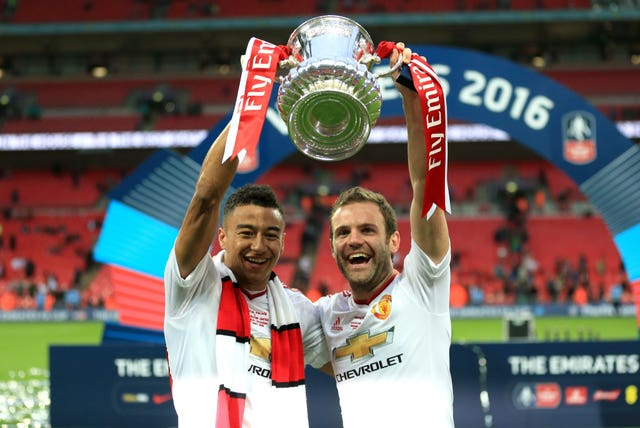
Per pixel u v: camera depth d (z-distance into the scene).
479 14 57.53
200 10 63.88
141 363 11.97
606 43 61.91
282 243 6.18
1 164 59.88
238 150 5.30
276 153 12.89
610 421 11.70
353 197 6.18
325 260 50.66
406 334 6.11
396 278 6.32
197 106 60.88
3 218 56.72
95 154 59.22
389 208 6.27
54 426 11.96
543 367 11.75
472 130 54.34
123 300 12.85
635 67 63.59
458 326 38.72
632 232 12.88
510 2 62.62
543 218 54.44
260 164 12.91
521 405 11.70
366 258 6.09
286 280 46.50
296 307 6.40
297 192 57.69
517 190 56.97
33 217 56.66
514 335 16.88
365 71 5.54
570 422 11.73
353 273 6.10
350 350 6.24
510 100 12.93
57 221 56.31
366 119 5.51
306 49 5.78
